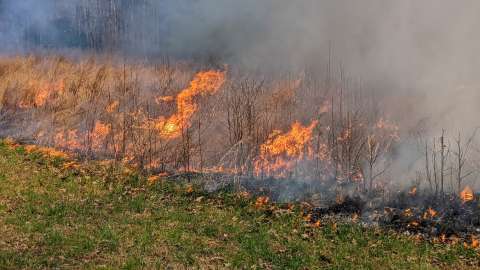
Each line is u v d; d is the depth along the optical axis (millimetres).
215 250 5809
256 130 9648
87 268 5109
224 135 9992
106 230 5965
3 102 10992
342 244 6219
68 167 8070
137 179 7879
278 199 7492
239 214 6887
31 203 6566
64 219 6215
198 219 6617
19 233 5719
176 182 7918
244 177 8359
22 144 9156
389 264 5773
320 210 7137
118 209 6699
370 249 6125
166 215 6637
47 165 8047
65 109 10805
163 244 5824
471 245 6262
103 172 8008
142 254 5531
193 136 9992
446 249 6172
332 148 8961
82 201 6836
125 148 9289
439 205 7281
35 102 11227
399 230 6633
